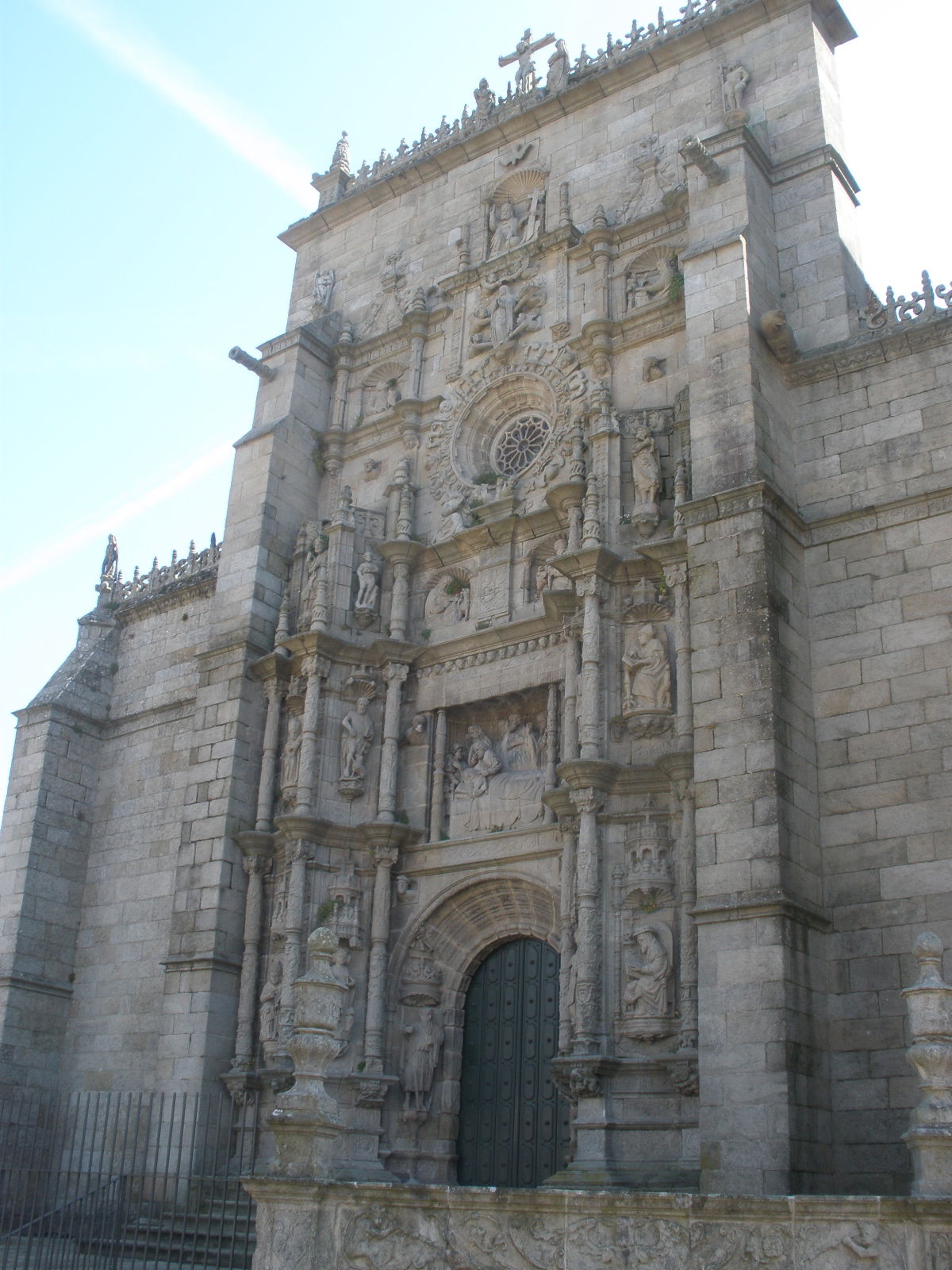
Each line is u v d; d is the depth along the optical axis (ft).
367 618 90.53
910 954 60.59
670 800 71.61
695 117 92.43
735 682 65.00
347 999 80.07
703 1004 59.72
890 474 69.97
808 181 81.71
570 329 91.25
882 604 67.67
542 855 77.25
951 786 62.34
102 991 99.45
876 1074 59.47
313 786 84.84
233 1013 84.02
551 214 97.55
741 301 73.87
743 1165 56.03
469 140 104.73
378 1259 42.88
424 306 101.14
